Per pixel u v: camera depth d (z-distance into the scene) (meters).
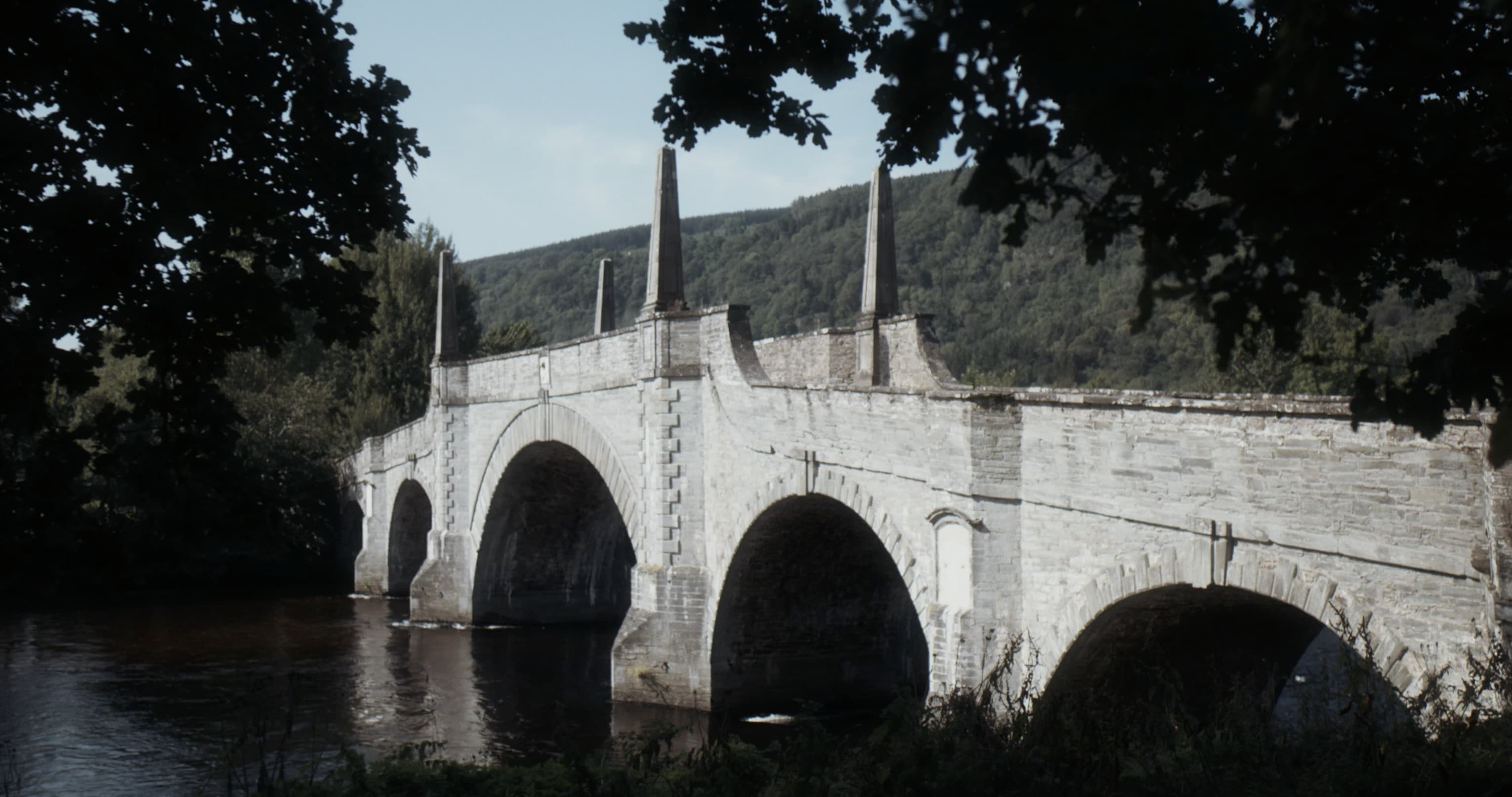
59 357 9.31
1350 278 4.58
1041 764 8.22
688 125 7.04
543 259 194.88
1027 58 4.07
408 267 69.00
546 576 42.34
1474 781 7.02
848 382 26.77
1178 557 14.04
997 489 17.11
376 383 66.88
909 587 19.20
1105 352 88.62
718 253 153.00
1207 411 13.65
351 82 10.08
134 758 22.81
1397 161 4.20
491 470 39.62
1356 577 11.92
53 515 9.55
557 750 23.81
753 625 26.66
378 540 51.97
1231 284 4.36
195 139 9.12
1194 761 8.44
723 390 25.89
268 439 57.97
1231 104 4.05
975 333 105.19
